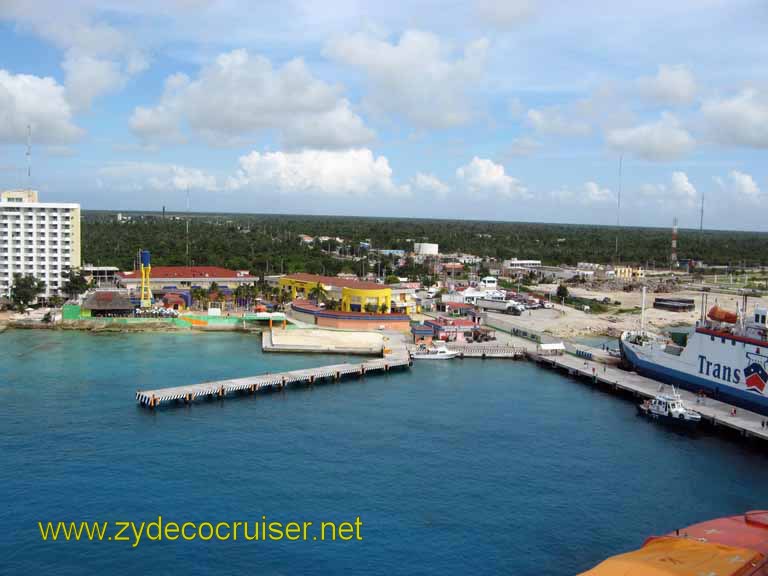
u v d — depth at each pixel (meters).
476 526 82.69
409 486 93.44
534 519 84.94
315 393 140.62
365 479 95.31
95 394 132.62
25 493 87.62
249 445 107.25
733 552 62.69
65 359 163.12
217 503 86.50
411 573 72.31
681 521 85.44
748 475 100.62
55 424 114.06
